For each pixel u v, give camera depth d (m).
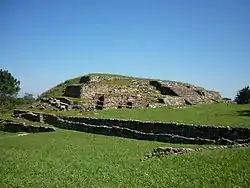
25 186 30.08
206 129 47.25
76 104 74.69
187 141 46.91
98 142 48.44
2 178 32.44
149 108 69.56
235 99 89.88
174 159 35.19
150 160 36.31
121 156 39.41
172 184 28.06
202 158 34.34
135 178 30.33
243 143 41.00
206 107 70.19
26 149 44.94
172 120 54.12
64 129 60.22
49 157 40.06
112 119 56.72
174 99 79.62
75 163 36.84
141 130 52.94
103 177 31.28
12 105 107.69
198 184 27.62
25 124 63.22
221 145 42.38
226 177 28.59
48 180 31.39
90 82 86.00
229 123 49.53
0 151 44.25
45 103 78.25
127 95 78.38
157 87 88.56
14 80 124.06
